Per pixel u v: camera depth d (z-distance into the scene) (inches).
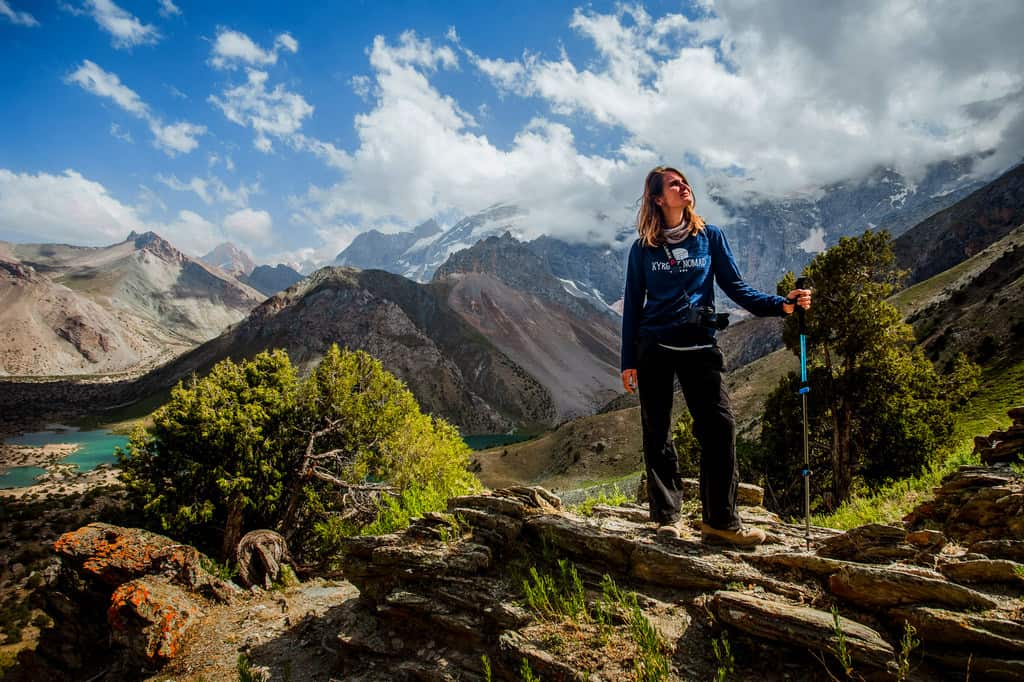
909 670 131.0
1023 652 123.0
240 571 444.5
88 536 436.5
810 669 141.3
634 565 194.1
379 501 1069.1
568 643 169.6
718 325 181.3
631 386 205.3
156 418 1109.7
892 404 1070.4
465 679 185.3
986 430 1243.2
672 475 206.4
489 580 215.5
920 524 258.5
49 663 383.2
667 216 193.9
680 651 156.6
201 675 282.4
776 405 1221.1
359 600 261.9
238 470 1072.2
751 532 189.6
